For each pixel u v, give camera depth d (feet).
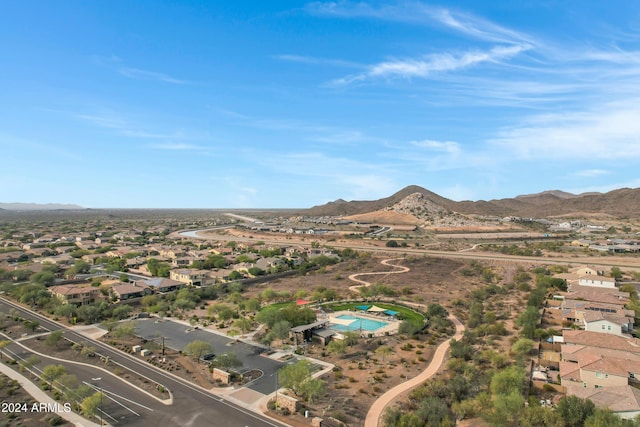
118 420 214.90
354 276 623.36
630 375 230.48
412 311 437.17
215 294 509.35
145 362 296.10
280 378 244.22
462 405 211.82
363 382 260.01
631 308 368.48
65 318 402.93
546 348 299.99
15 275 579.07
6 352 312.29
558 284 490.90
